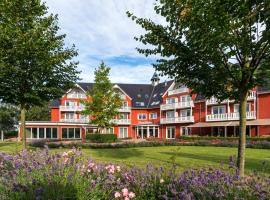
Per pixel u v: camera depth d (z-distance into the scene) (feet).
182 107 207.31
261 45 28.63
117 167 21.43
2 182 19.38
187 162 55.26
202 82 33.47
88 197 17.54
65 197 16.66
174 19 32.17
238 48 28.68
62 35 61.87
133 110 239.71
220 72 31.42
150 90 256.93
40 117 284.82
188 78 33.94
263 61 30.53
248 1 17.98
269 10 17.95
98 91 146.10
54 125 202.59
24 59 56.34
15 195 17.40
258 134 154.30
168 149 99.09
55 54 59.21
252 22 23.07
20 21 56.80
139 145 116.67
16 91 57.06
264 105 155.12
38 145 109.09
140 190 18.22
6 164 23.52
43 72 58.13
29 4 57.21
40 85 58.44
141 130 234.17
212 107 185.98
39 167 20.45
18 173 20.31
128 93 247.70
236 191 15.98
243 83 31.65
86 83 235.81
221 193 15.64
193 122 199.72
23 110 61.52
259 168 47.14
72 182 18.10
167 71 34.42
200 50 30.71
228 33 26.00
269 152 86.99
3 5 54.90
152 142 121.49
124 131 235.81
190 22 28.09
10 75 56.29
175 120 210.18
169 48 33.14
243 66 30.48
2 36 53.47
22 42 54.19
